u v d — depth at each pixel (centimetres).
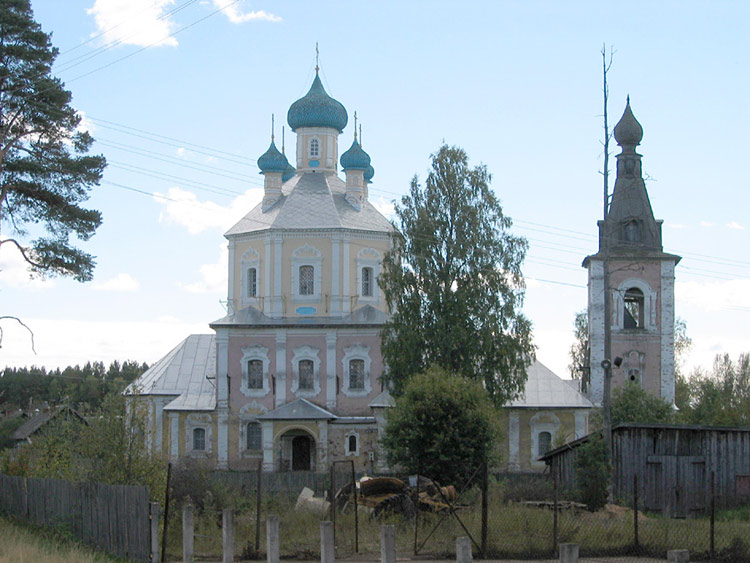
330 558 2758
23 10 4822
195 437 7200
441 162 6588
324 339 7112
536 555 2973
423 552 3112
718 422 6669
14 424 9350
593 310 7025
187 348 7806
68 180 4856
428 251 6412
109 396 3641
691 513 4588
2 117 4756
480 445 4800
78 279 4928
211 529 3641
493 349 6225
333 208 7344
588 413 7050
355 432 6862
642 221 7056
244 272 7381
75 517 3469
